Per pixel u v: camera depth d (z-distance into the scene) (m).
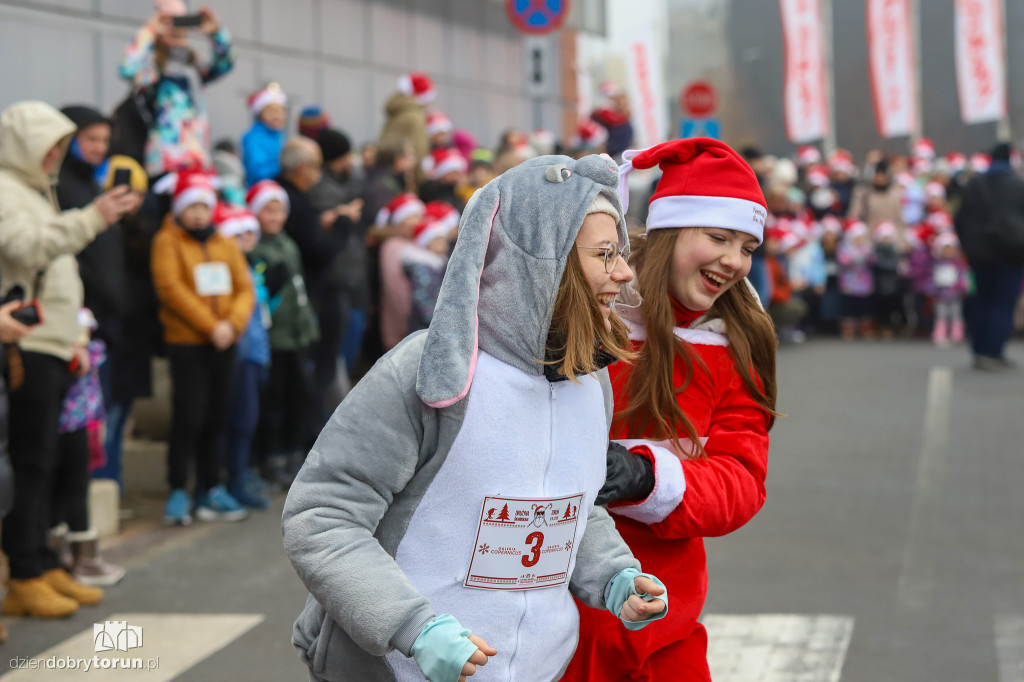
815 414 11.70
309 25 14.53
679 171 2.97
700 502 2.83
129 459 8.74
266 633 5.52
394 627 2.21
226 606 5.93
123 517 7.88
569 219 2.29
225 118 12.98
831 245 18.78
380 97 16.14
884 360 15.99
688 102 14.48
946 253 17.84
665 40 29.17
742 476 2.95
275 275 8.42
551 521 2.40
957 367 15.06
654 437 2.99
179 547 7.07
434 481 2.32
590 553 2.60
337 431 2.31
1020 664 5.10
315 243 8.68
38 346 5.62
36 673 4.97
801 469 9.20
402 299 9.34
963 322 18.44
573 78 22.25
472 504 2.32
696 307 3.01
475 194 2.37
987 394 12.76
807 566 6.63
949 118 27.56
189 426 7.56
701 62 29.06
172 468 7.61
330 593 2.24
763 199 2.99
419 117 12.61
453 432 2.29
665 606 2.50
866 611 5.84
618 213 2.40
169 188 7.71
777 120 28.62
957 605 5.92
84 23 10.95
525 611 2.41
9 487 4.93
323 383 8.97
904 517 7.70
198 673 4.99
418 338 2.39
